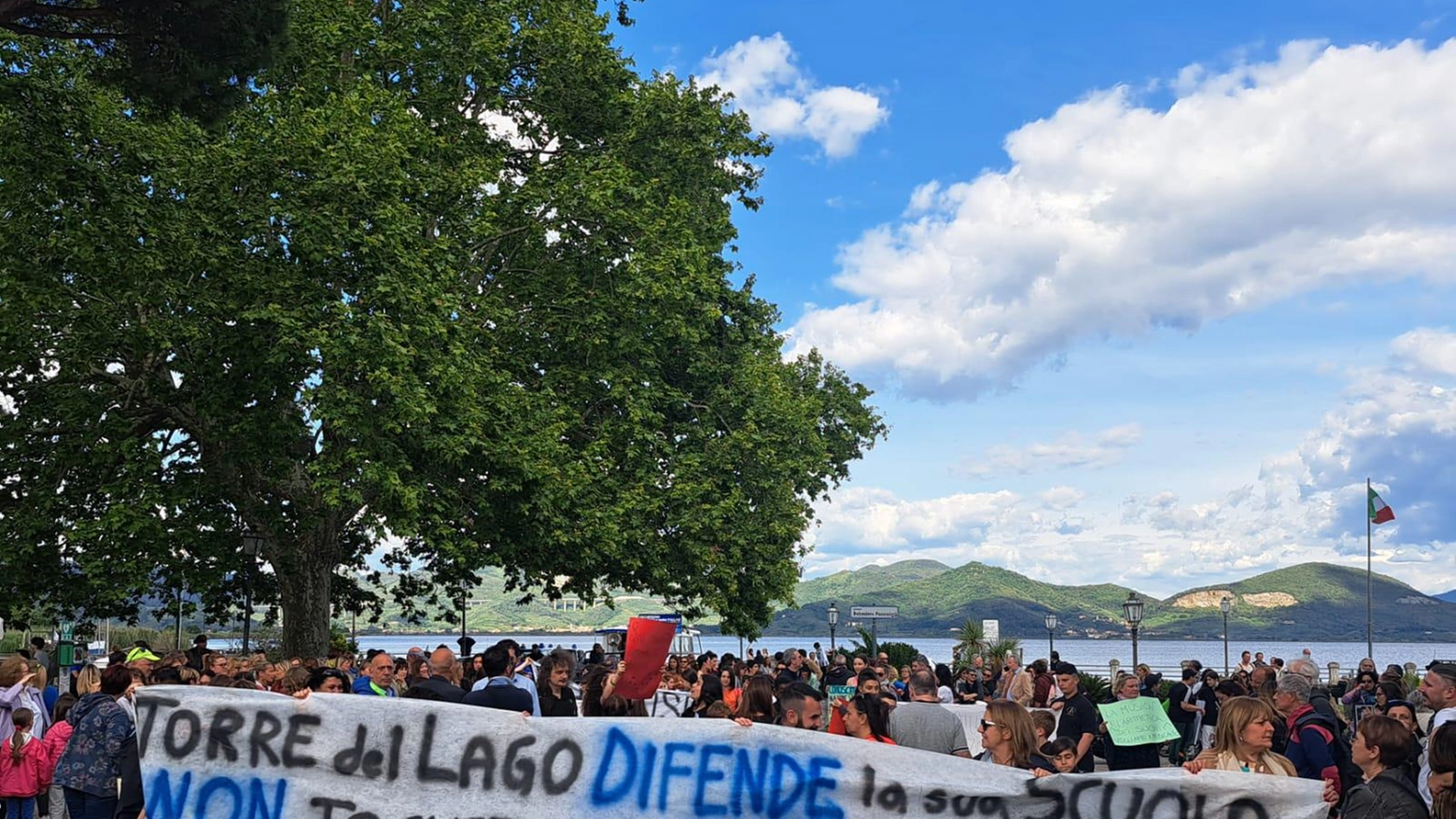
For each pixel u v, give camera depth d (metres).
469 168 28.86
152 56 17.78
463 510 27.55
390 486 23.97
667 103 32.94
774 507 32.47
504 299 30.92
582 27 31.94
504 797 8.98
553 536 27.48
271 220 25.22
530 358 30.41
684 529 30.64
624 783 8.98
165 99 18.19
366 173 25.42
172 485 25.91
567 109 32.62
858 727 9.94
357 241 24.81
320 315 24.78
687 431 32.00
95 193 24.23
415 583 34.41
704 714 13.74
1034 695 20.41
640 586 31.73
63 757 11.10
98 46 18.41
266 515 27.00
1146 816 8.45
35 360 25.72
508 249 31.72
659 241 30.52
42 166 23.78
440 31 30.20
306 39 28.80
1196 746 23.38
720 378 33.00
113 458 25.73
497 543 27.73
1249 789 8.30
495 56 30.45
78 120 24.45
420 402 24.55
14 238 24.09
